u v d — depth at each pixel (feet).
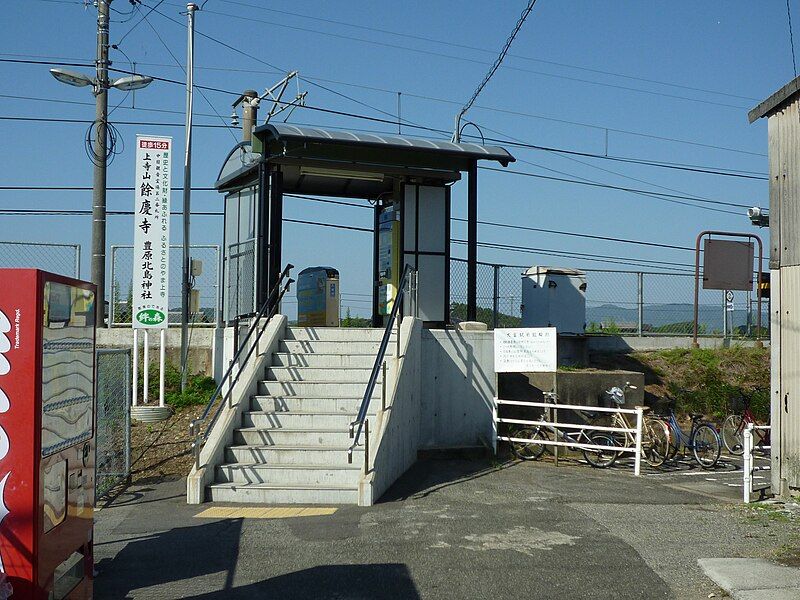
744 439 34.58
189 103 56.24
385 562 24.70
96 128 55.26
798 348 33.83
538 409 49.88
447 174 49.44
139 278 47.29
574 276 63.21
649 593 21.97
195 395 49.83
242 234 50.90
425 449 44.50
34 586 16.24
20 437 16.34
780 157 34.94
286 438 36.96
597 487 37.60
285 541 27.20
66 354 18.62
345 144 45.37
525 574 23.50
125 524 30.07
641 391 51.60
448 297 50.29
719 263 68.13
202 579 23.40
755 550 25.86
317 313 52.54
